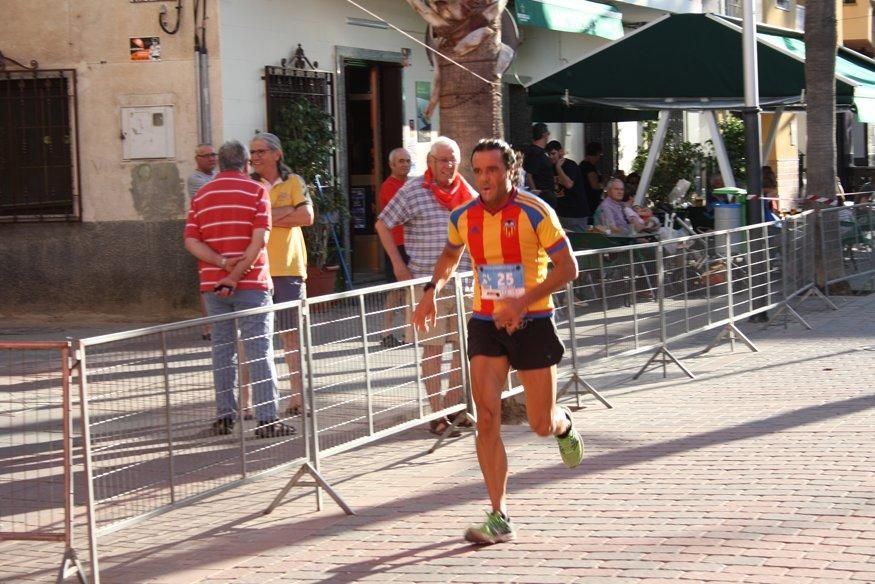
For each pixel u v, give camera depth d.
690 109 18.61
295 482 7.42
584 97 17.92
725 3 30.78
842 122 33.06
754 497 7.17
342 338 7.71
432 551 6.47
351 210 19.42
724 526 6.60
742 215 16.20
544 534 6.66
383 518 7.20
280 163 10.30
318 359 7.48
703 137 30.69
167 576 6.27
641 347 11.34
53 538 5.80
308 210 10.25
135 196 16.08
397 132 19.44
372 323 8.02
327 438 7.61
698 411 9.95
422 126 20.03
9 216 16.42
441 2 11.52
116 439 6.00
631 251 11.13
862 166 36.19
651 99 18.16
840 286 18.11
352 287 17.81
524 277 6.53
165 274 16.09
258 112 16.45
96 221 16.22
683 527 6.63
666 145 26.83
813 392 10.54
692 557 6.09
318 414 7.50
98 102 16.12
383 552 6.50
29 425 5.83
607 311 10.76
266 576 6.20
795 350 13.11
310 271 16.41
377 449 9.14
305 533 6.96
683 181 23.00
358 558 6.42
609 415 9.97
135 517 6.10
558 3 21.22
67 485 5.74
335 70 17.92
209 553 6.64
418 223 9.83
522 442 9.06
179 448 6.42
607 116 21.56
